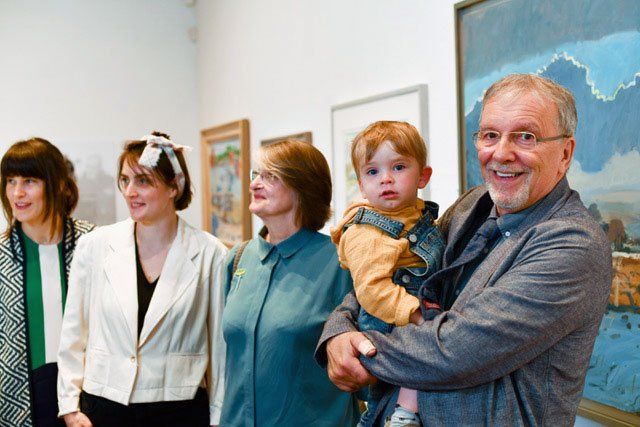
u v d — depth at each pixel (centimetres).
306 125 315
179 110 496
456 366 104
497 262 113
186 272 211
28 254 242
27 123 447
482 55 192
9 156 238
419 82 225
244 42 395
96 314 212
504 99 113
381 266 126
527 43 175
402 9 234
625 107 148
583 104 160
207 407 212
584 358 110
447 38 210
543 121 110
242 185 390
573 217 109
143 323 204
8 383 232
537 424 106
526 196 112
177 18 493
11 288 236
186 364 206
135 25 479
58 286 242
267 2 357
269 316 170
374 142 136
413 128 140
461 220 135
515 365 104
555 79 167
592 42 156
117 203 474
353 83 270
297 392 167
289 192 176
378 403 132
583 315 104
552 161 111
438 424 109
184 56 497
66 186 253
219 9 439
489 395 106
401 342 113
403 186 134
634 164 147
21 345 234
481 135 118
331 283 170
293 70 328
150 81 485
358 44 265
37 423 233
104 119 471
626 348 152
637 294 149
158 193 207
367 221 134
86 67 464
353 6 268
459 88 201
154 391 200
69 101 459
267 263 180
